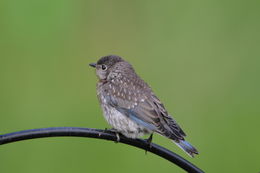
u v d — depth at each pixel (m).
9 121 15.50
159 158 14.70
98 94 12.52
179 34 17.34
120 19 17.36
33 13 17.11
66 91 16.11
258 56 17.05
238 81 16.64
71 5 17.31
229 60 16.97
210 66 16.88
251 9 17.64
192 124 15.83
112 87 12.22
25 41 16.70
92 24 17.25
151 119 11.55
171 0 17.72
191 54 17.02
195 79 16.64
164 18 17.53
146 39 17.22
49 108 15.73
